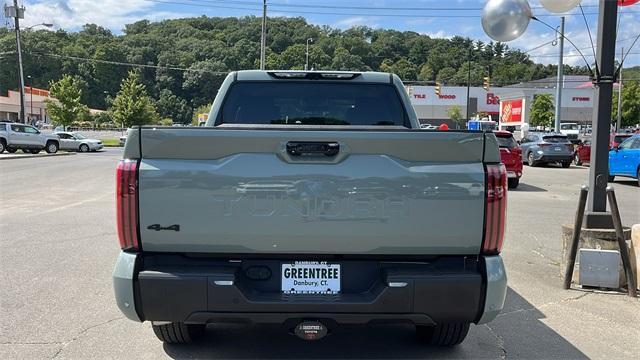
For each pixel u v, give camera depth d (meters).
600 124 6.43
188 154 3.33
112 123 92.12
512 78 99.62
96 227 9.66
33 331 4.67
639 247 5.95
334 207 3.34
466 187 3.33
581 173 23.50
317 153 3.34
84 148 41.88
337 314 3.36
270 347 4.40
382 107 5.64
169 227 3.33
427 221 3.34
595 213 6.40
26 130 35.44
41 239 8.56
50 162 27.92
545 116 78.75
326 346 4.43
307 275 3.47
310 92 5.62
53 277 6.36
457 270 3.45
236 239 3.35
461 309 3.36
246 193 3.32
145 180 3.30
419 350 4.36
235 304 3.33
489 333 4.77
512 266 7.16
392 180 3.33
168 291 3.33
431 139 3.33
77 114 61.53
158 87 104.62
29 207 12.15
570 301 5.69
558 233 9.56
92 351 4.26
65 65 110.62
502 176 3.35
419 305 3.34
